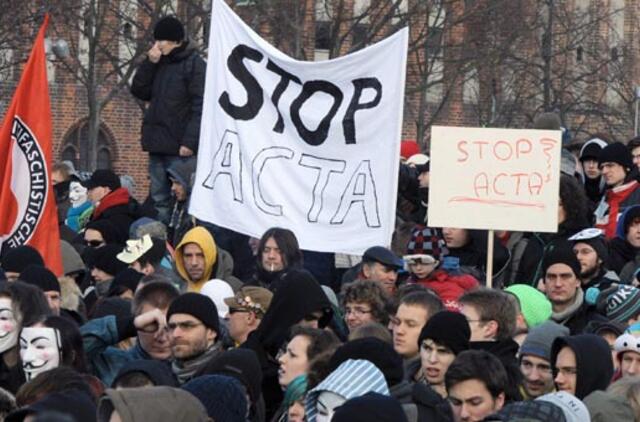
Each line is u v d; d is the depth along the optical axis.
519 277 29.95
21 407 19.06
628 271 29.48
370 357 20.73
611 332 24.50
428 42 85.44
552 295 26.48
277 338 23.67
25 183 29.27
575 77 99.31
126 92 102.00
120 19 83.75
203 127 30.69
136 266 29.08
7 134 29.27
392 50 29.95
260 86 30.44
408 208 35.19
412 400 20.64
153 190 35.94
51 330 21.92
